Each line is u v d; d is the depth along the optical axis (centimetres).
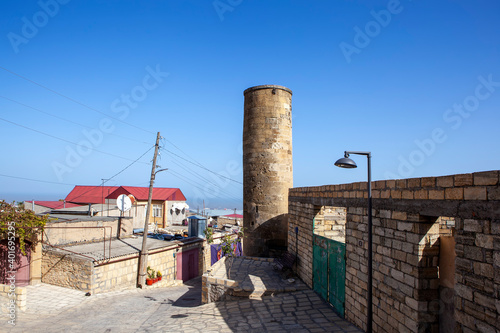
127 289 1577
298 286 1210
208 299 1224
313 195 1182
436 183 559
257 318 964
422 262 604
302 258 1293
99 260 1417
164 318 1088
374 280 762
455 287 509
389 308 696
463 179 498
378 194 752
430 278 604
